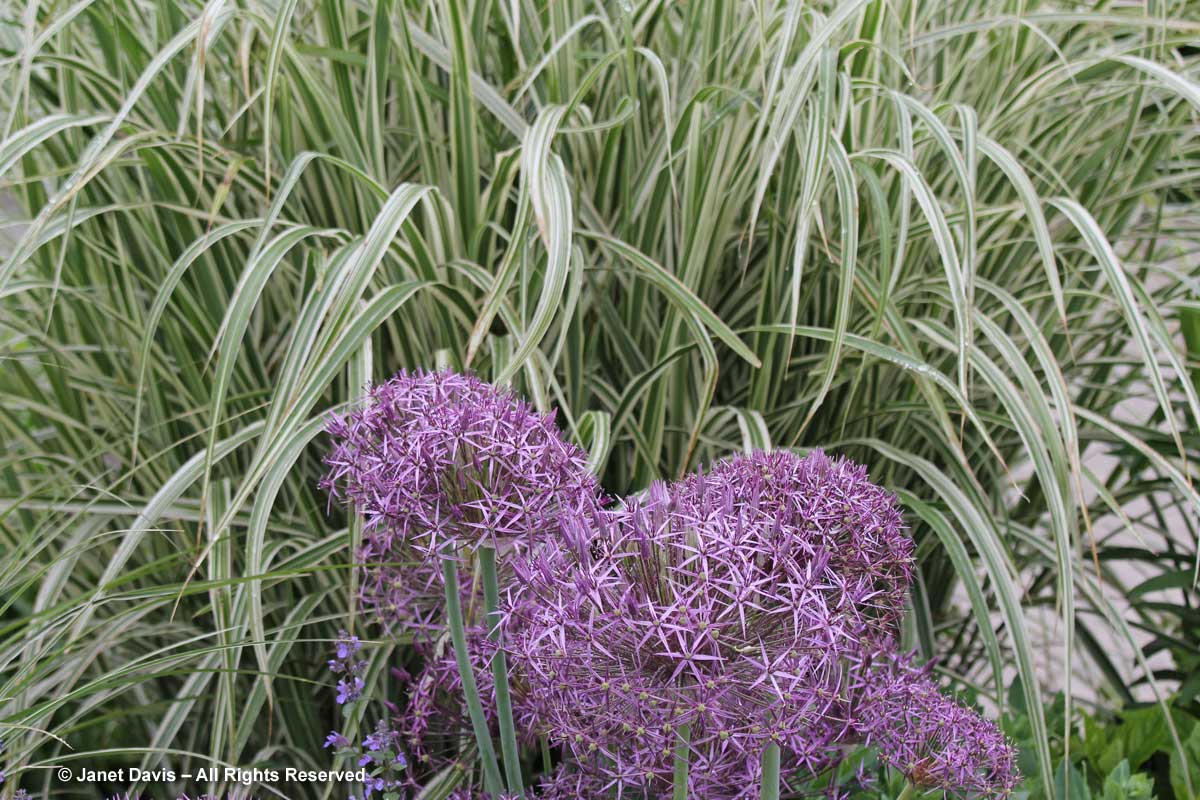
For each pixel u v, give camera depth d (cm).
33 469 141
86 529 124
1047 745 103
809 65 114
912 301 132
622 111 122
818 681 87
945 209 129
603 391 130
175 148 121
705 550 84
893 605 95
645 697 84
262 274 108
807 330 115
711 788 98
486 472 91
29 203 133
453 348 126
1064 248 133
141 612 114
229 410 129
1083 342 147
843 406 134
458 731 110
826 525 91
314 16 132
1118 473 156
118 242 124
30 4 112
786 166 128
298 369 107
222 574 114
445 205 120
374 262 108
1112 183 142
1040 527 163
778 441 133
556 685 88
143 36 134
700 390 135
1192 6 144
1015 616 109
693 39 139
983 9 143
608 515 87
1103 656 143
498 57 140
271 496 105
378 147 125
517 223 109
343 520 131
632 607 84
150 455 131
